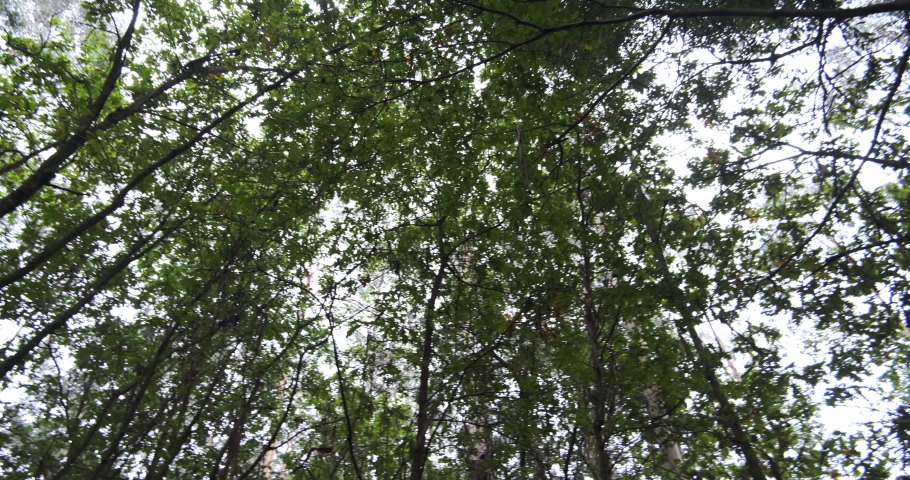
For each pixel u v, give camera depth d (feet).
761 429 27.61
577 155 26.94
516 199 28.09
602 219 29.22
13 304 29.25
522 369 26.21
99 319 31.58
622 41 28.22
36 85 26.84
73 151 27.17
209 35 33.12
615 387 26.48
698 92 28.30
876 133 21.24
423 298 30.37
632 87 28.96
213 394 30.76
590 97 28.12
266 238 30.37
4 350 28.25
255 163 32.40
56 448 29.68
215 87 32.89
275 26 28.09
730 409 27.27
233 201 28.58
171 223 34.47
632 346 26.96
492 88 27.55
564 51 24.61
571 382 27.17
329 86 26.02
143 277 35.14
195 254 35.40
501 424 26.22
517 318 25.71
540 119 26.27
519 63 24.32
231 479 28.22
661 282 25.41
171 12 33.47
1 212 23.75
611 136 28.73
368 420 27.50
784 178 29.14
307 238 34.06
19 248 30.94
